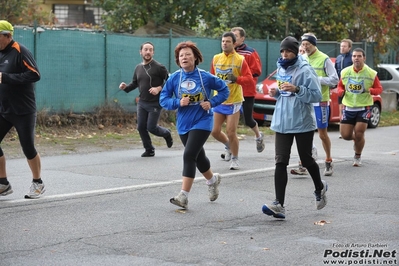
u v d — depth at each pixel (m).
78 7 53.66
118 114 27.55
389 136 28.22
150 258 10.03
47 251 10.34
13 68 13.36
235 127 18.27
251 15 37.84
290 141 12.94
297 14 39.75
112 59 27.66
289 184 16.48
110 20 39.41
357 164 19.48
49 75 25.73
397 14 42.34
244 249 10.58
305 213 13.34
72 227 11.83
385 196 15.10
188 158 13.26
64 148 22.50
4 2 32.31
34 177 14.23
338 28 39.88
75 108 26.55
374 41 41.47
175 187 15.77
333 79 17.41
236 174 17.72
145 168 18.55
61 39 26.02
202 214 13.07
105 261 9.85
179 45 13.31
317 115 17.59
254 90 19.88
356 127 19.14
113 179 16.73
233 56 17.94
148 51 20.66
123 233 11.49
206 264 9.77
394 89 39.94
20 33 24.92
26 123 13.71
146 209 13.39
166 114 29.02
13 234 11.30
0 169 14.05
